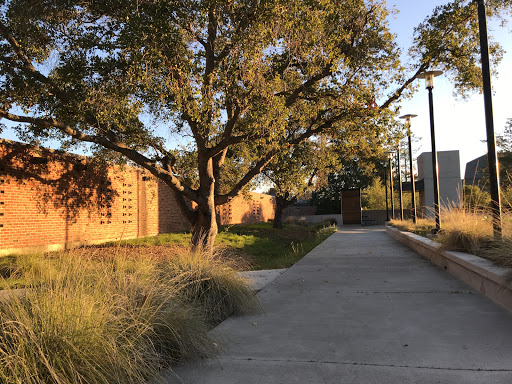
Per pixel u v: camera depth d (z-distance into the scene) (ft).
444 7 37.68
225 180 54.24
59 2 25.34
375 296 21.39
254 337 15.03
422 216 80.79
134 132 35.70
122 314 11.98
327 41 31.53
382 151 37.93
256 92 29.35
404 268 30.86
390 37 35.96
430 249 34.09
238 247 50.96
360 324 16.24
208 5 27.20
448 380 10.48
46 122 26.25
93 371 9.74
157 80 27.81
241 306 18.40
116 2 26.48
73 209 44.91
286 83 35.37
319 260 38.01
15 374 8.57
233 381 11.05
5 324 10.34
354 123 35.99
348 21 35.53
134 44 25.76
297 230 94.58
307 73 34.60
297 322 16.94
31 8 24.54
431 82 39.83
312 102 37.40
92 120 30.48
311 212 168.04
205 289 18.52
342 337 14.62
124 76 28.53
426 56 38.52
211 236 34.42
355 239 63.10
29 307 11.35
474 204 29.45
